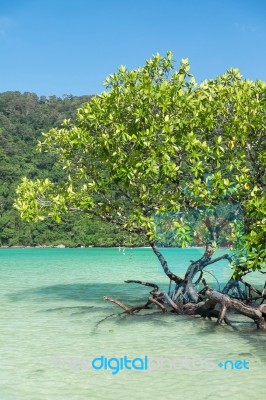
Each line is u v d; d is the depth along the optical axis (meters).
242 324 15.38
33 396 9.21
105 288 26.16
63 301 20.92
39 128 193.50
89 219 19.09
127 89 16.56
